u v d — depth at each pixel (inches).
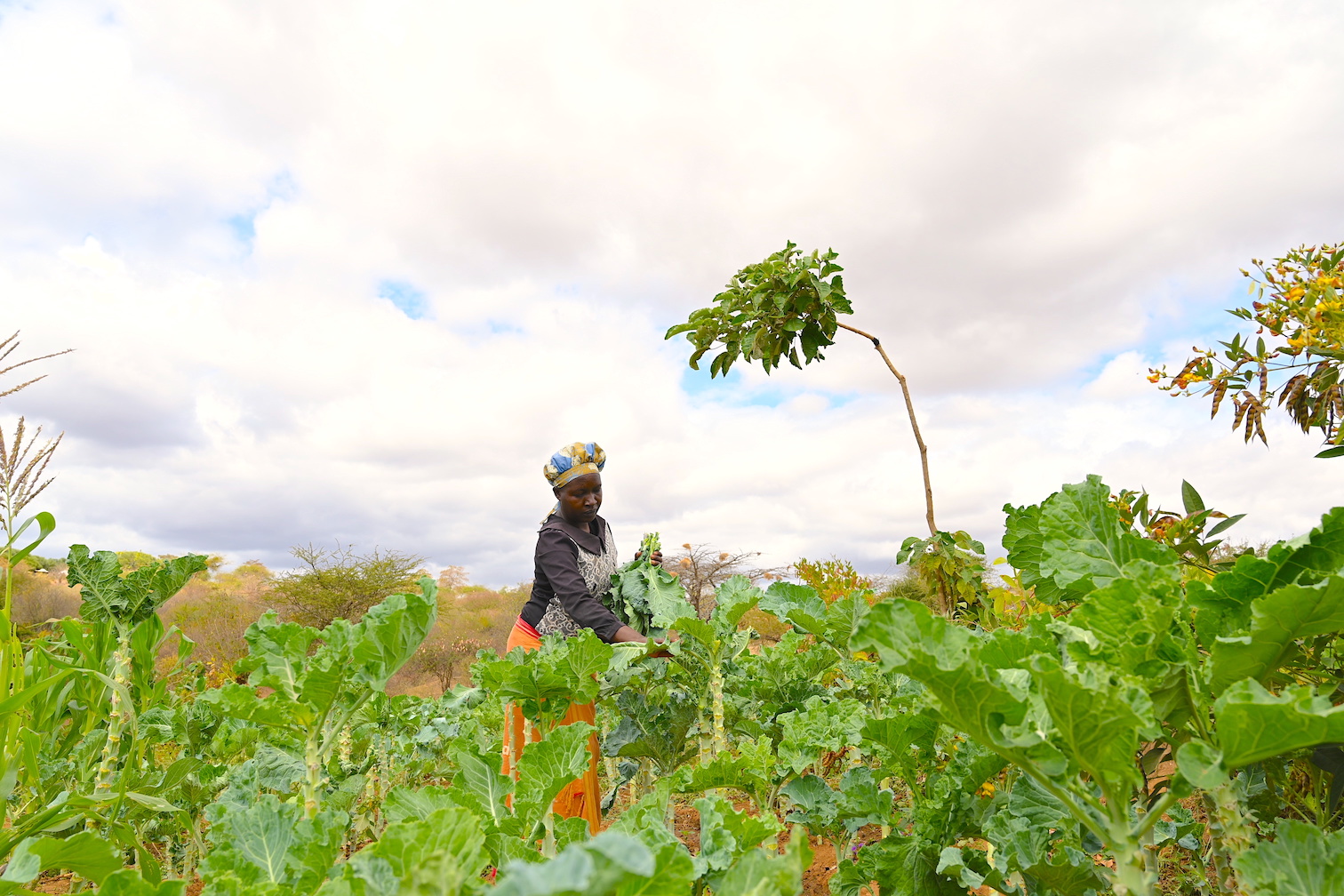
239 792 65.3
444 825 37.8
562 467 139.6
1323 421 103.4
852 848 113.9
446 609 1019.9
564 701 86.0
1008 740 40.6
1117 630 43.3
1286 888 37.8
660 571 136.5
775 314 155.3
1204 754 36.6
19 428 107.2
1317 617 36.9
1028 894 59.7
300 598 824.3
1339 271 96.1
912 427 144.2
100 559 125.7
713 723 105.8
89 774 118.4
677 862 33.3
